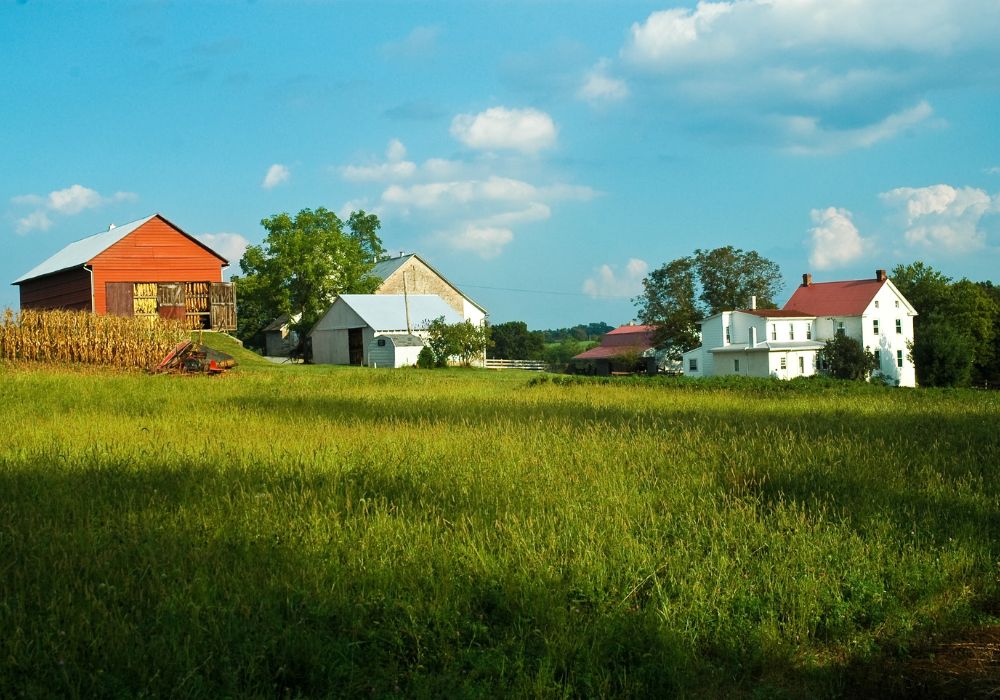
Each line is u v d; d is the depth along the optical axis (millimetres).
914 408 22203
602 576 6879
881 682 5812
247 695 5070
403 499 8969
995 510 9289
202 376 33625
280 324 91750
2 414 17812
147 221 53906
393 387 31266
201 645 5539
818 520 8359
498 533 7875
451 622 6059
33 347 36250
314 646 5594
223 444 12820
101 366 36062
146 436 14375
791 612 6637
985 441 14844
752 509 8555
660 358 98188
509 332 119812
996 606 7066
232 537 7676
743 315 78125
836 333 79375
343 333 67938
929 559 7523
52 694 4941
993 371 79500
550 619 6062
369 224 105312
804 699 5633
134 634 5578
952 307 84688
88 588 6242
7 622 5688
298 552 7191
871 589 6953
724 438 14273
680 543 7617
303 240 79500
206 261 55406
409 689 5398
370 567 6910
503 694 5297
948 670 5977
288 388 28078
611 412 20281
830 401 25297
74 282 54875
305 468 10867
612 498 9117
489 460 11398
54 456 11734
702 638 6309
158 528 7754
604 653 5777
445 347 61875
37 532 7496
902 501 9578
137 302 53781
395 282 86438
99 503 8836
